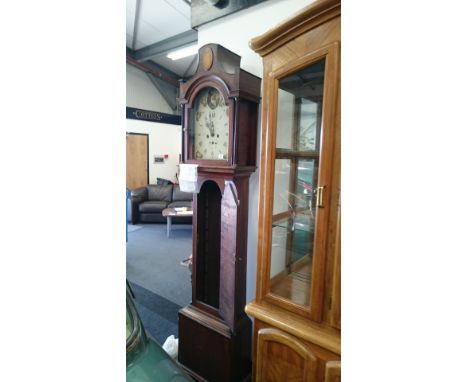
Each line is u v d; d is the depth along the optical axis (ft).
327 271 3.32
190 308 5.68
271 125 3.81
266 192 3.93
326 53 3.10
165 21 13.66
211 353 5.28
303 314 3.60
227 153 4.83
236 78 4.38
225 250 5.06
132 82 21.40
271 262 4.03
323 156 3.18
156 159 24.17
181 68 22.08
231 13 5.42
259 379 4.07
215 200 5.63
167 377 2.15
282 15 4.92
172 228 17.98
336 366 3.24
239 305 5.16
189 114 5.15
